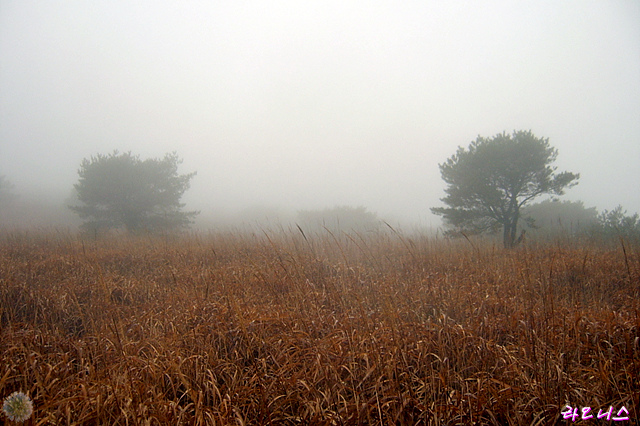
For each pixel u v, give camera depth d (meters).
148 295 5.37
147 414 2.42
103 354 3.21
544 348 3.01
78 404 2.56
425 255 7.40
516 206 14.67
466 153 15.77
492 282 5.78
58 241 10.79
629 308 4.34
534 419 2.32
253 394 2.72
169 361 3.02
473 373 2.88
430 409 2.47
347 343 3.28
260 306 4.37
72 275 6.48
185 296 4.73
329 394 2.64
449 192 16.30
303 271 5.30
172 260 8.00
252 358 3.23
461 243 10.10
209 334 3.53
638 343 3.12
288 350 3.24
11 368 2.88
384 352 3.04
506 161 14.14
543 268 6.11
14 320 4.34
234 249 8.80
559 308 4.06
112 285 5.66
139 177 17.73
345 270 5.91
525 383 2.73
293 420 2.59
